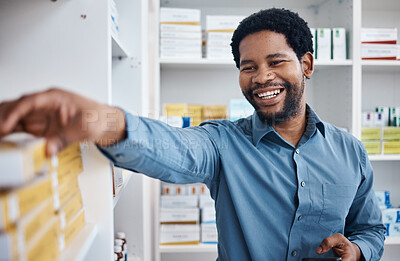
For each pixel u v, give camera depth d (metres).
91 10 0.73
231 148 1.01
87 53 0.73
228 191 1.00
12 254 0.34
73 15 0.73
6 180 0.38
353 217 1.18
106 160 0.74
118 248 1.23
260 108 0.97
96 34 0.73
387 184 2.36
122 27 1.37
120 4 1.37
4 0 0.72
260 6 2.17
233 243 1.00
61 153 0.56
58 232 0.51
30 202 0.40
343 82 1.95
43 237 0.44
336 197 1.01
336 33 1.89
